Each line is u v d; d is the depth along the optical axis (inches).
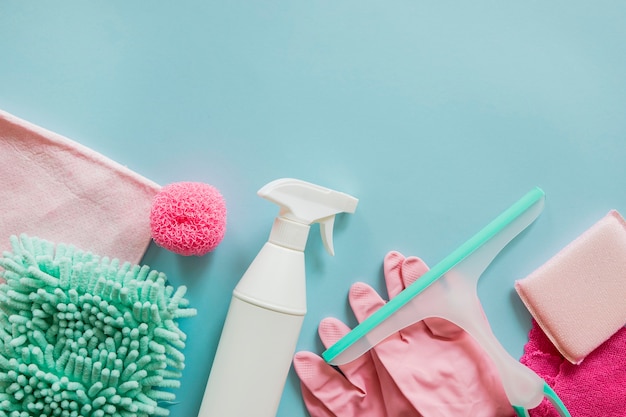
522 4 27.1
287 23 26.6
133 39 26.3
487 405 26.4
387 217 27.3
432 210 27.4
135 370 23.6
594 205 27.5
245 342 23.3
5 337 23.4
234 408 23.4
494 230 25.8
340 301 27.3
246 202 26.8
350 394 26.8
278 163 26.8
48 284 23.5
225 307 26.8
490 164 27.4
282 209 23.8
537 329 27.7
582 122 27.6
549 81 27.4
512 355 27.6
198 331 26.8
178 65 26.4
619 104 27.6
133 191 25.9
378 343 26.3
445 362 26.7
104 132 26.4
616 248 26.6
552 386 27.1
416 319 25.7
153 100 26.5
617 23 27.5
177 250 24.0
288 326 23.3
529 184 27.5
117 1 26.1
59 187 25.6
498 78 27.3
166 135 26.5
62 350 23.8
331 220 25.0
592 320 26.5
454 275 25.8
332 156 27.0
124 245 26.0
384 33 26.9
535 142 27.5
